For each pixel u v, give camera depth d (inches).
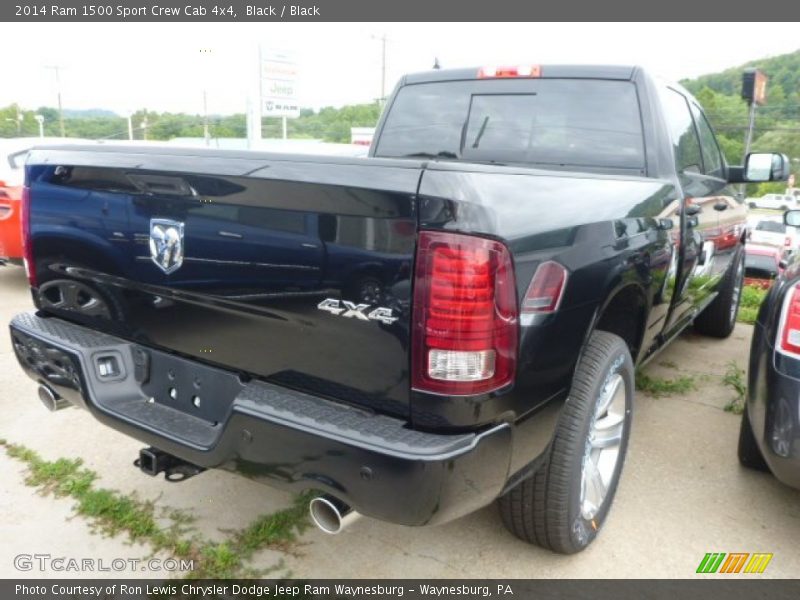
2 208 238.8
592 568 103.2
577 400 95.0
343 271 76.0
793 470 97.9
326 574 101.4
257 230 81.6
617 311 116.0
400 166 72.6
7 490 122.6
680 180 141.0
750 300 291.6
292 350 82.9
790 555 107.3
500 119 152.3
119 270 99.0
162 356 98.5
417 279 72.0
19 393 165.6
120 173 93.9
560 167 144.9
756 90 526.9
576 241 87.6
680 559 105.7
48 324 110.8
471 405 74.3
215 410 92.9
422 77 164.1
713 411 162.9
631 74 140.8
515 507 98.4
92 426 148.3
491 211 73.3
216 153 84.0
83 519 114.7
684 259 137.1
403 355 74.4
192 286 89.9
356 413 79.5
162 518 114.8
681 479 129.3
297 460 78.8
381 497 74.4
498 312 74.2
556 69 147.6
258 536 109.3
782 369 98.5
